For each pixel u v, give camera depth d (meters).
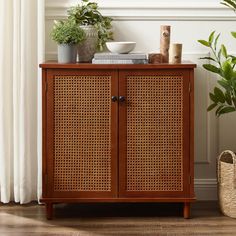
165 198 4.16
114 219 4.20
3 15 4.36
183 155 4.14
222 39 4.54
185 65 4.08
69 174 4.15
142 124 4.12
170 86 4.10
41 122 4.41
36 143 4.50
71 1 4.48
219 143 4.59
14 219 4.19
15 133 4.43
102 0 4.48
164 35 4.25
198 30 4.52
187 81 4.10
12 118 4.48
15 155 4.45
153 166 4.14
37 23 4.41
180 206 4.46
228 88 4.19
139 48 4.52
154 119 4.12
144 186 4.16
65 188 4.16
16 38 4.38
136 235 3.90
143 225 4.08
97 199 4.15
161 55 4.24
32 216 4.25
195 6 4.48
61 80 4.09
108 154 4.13
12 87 4.45
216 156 4.60
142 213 4.32
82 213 4.31
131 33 4.51
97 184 4.15
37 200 4.54
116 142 4.12
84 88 4.09
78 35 4.15
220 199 4.27
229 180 4.19
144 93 4.10
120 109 4.10
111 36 4.50
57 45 4.48
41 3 4.36
